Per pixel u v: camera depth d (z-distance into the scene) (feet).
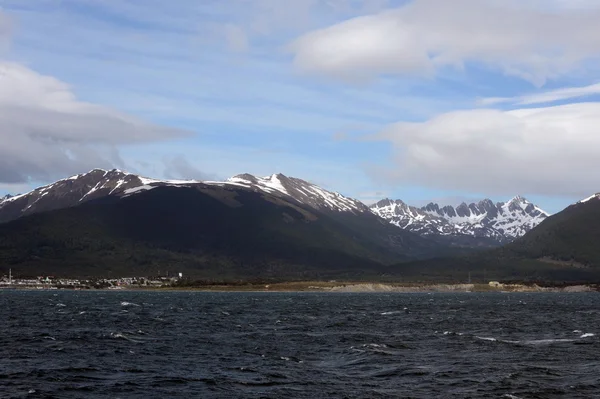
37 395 170.81
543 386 188.65
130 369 212.23
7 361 225.97
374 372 212.43
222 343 289.74
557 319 483.92
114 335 308.81
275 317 483.51
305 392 179.63
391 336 328.08
